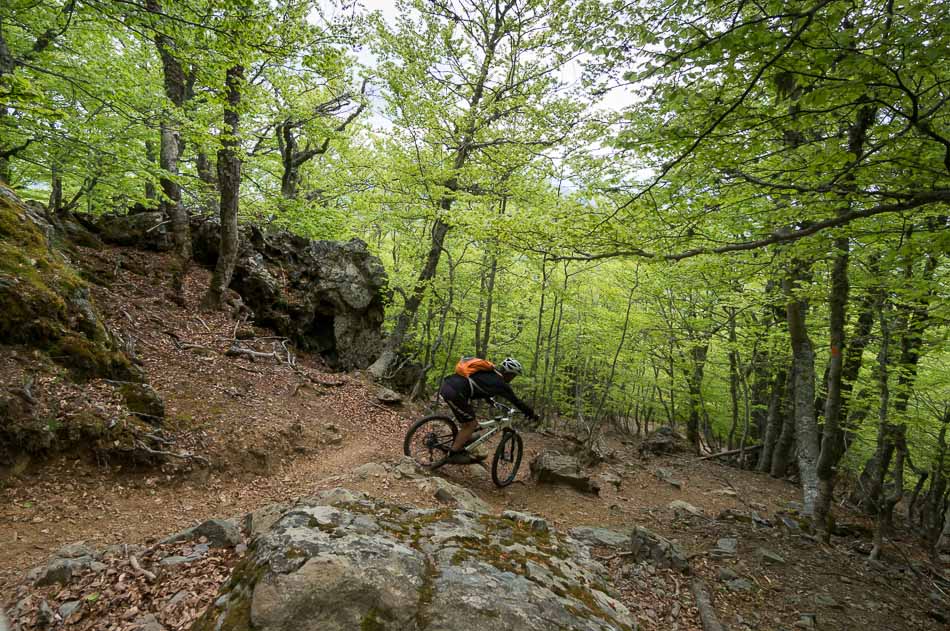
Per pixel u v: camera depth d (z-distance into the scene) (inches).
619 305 631.2
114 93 325.4
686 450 581.6
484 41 483.2
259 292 458.6
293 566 93.0
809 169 187.8
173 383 288.5
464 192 474.0
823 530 276.5
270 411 305.7
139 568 122.1
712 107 165.5
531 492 301.3
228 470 236.2
